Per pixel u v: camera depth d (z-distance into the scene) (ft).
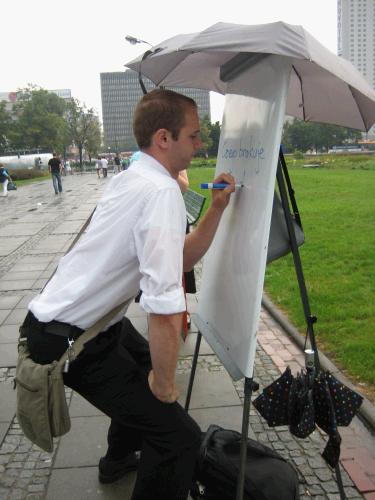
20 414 6.36
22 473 9.10
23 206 60.59
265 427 10.37
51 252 29.86
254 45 5.16
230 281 7.07
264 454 7.30
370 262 22.94
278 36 5.15
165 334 5.40
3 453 9.70
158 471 6.37
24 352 6.54
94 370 6.35
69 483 8.80
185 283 14.21
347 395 6.64
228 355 6.82
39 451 9.74
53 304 6.17
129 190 5.79
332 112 7.77
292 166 121.70
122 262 5.89
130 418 6.38
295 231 7.02
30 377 6.13
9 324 17.17
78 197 70.13
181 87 8.93
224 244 7.58
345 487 8.50
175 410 6.37
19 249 31.35
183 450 6.34
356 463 9.11
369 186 62.49
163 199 5.56
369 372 12.21
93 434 10.28
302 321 15.70
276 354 13.97
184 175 13.01
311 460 9.24
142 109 6.14
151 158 6.14
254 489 6.68
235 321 6.72
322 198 50.80
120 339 6.82
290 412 6.64
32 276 24.12
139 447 8.54
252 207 6.43
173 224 5.52
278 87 6.02
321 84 7.32
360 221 34.91
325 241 28.30
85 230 6.86
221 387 12.13
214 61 7.98
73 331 6.18
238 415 10.90
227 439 7.48
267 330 15.78
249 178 6.70
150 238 5.43
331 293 18.38
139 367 6.68
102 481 8.71
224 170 7.94
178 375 12.79
